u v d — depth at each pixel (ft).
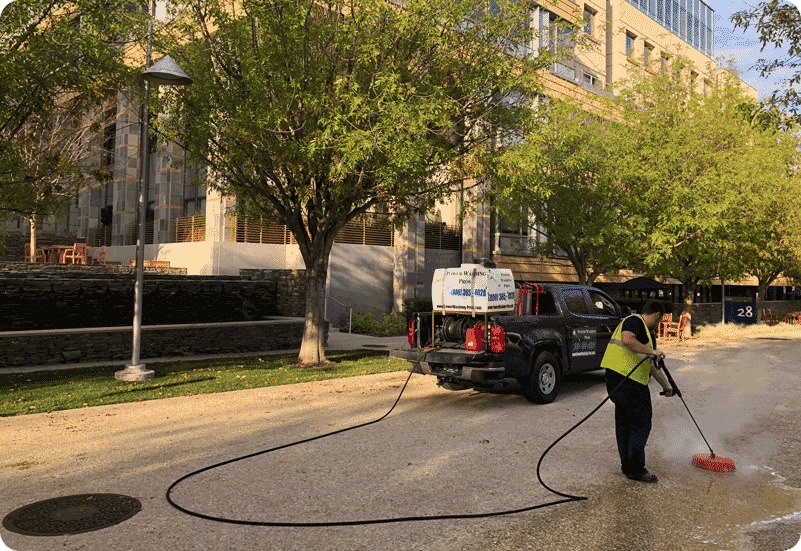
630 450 17.74
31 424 24.16
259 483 16.93
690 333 79.20
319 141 32.48
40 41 28.76
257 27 37.88
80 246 73.77
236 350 49.01
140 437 22.16
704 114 70.28
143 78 36.65
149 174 87.66
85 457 19.42
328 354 49.78
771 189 71.61
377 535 13.34
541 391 29.63
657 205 62.59
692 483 17.49
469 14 38.70
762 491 16.81
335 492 16.21
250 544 12.80
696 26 127.34
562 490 16.65
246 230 70.23
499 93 41.09
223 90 37.58
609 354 18.58
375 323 68.13
